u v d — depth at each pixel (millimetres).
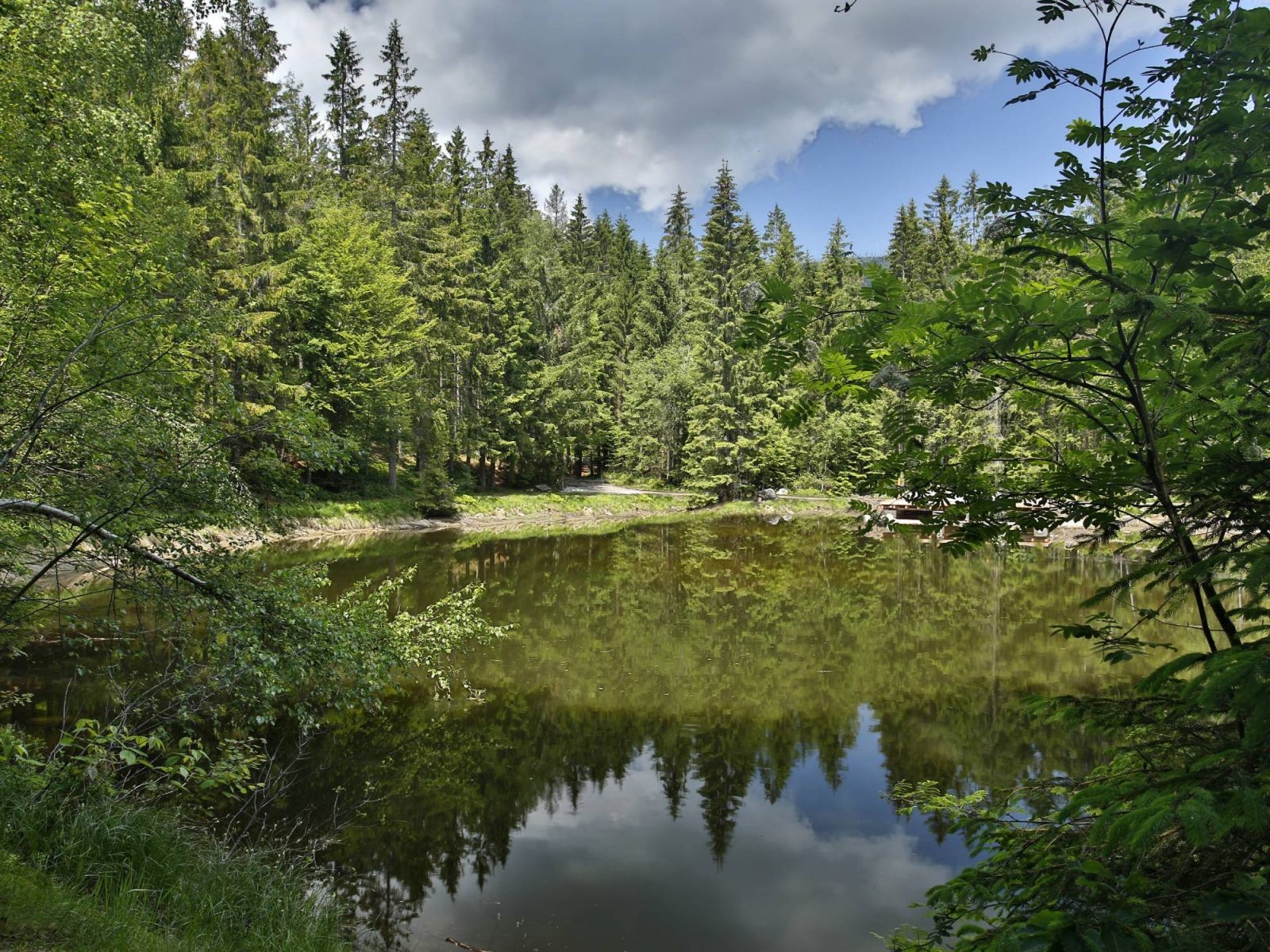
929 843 5750
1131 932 1342
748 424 35188
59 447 4285
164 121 18344
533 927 4633
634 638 11883
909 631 12289
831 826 6000
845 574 18156
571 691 9203
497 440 31953
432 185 30562
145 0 9648
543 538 24641
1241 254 2527
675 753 7406
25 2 5809
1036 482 2357
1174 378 1973
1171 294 1854
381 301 24594
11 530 4344
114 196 5070
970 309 1873
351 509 24453
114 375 4289
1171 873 1614
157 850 3600
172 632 4723
